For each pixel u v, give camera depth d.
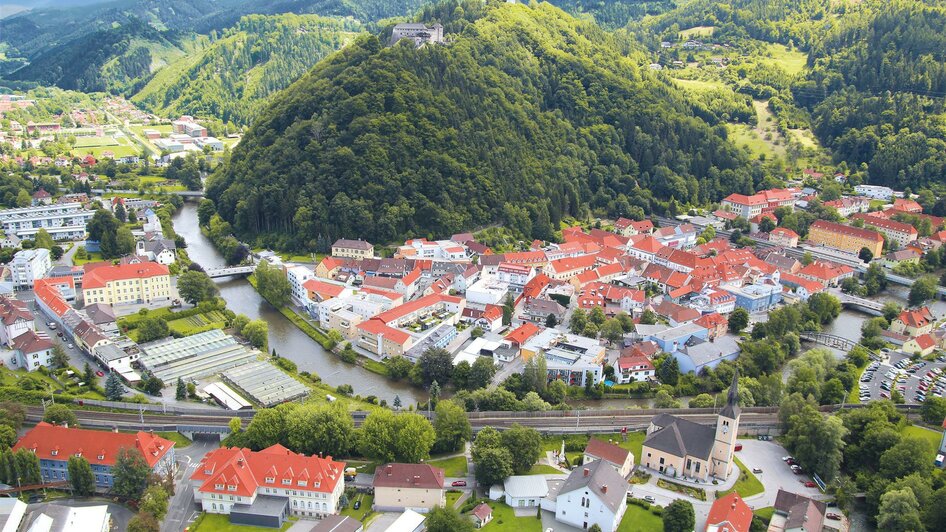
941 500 193.88
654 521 199.50
